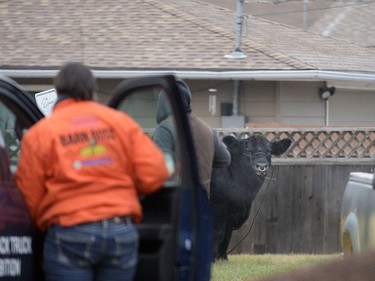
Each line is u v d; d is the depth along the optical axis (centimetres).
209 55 4272
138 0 4891
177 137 1394
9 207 1236
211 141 1972
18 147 1457
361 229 1836
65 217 1221
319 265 1236
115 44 4369
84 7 4800
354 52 4850
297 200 3441
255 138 2678
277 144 2898
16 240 1241
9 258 1231
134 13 4734
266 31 4969
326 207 3462
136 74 4072
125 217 1247
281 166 3425
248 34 4722
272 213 3412
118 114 1290
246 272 2403
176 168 1427
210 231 1427
